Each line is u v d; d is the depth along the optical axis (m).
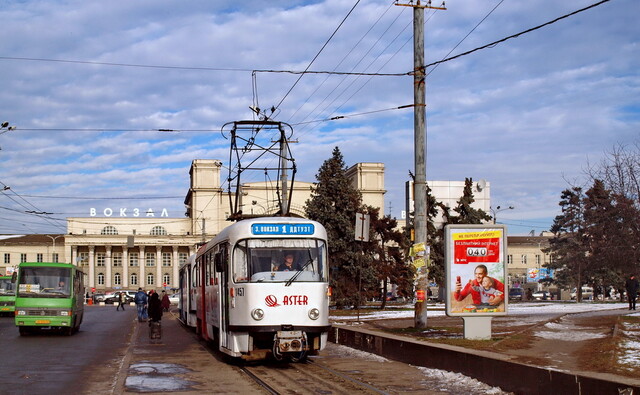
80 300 31.55
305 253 17.50
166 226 127.75
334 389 13.53
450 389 13.36
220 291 18.44
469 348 15.75
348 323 27.80
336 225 46.72
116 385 14.07
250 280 16.98
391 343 18.28
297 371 16.31
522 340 17.50
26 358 19.72
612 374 10.79
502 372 12.77
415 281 21.06
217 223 117.69
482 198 52.88
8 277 46.72
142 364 18.00
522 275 119.12
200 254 25.06
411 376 15.16
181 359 19.27
